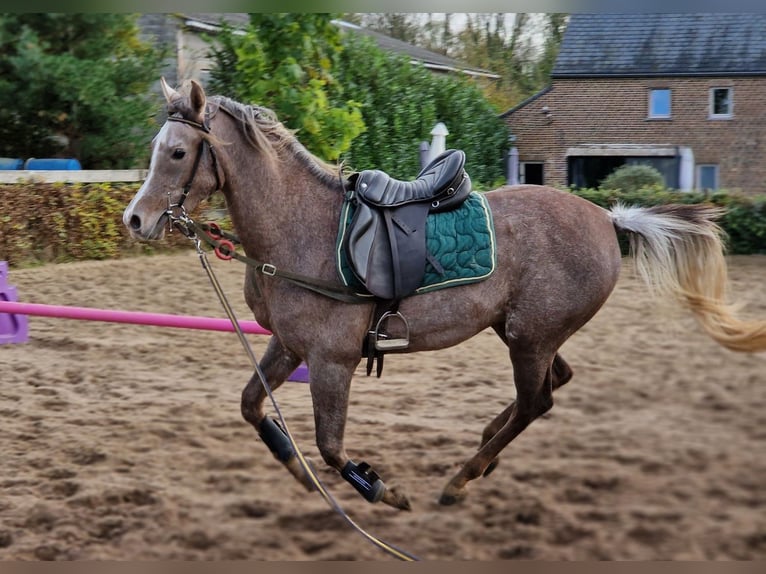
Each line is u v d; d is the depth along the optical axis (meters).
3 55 13.34
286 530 3.85
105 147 13.62
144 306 8.50
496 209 3.93
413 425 5.08
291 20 12.06
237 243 3.81
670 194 12.99
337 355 3.68
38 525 3.86
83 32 13.73
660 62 21.14
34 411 5.43
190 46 15.45
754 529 3.73
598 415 5.34
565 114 21.55
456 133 19.05
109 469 4.50
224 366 6.60
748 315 7.95
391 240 3.69
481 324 3.89
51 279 9.77
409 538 3.75
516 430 4.07
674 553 3.54
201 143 3.62
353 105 12.48
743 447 4.73
